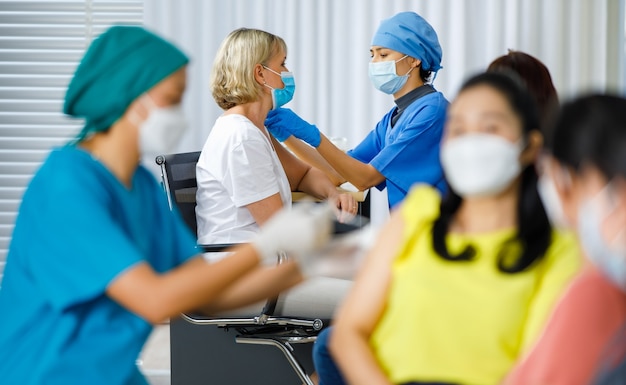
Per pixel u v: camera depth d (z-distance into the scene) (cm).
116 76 203
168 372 418
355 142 503
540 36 504
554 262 174
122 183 210
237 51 354
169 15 496
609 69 509
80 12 516
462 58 500
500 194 180
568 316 150
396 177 380
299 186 385
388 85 394
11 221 521
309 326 313
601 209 138
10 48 517
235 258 198
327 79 502
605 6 501
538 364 152
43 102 519
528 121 177
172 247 229
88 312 203
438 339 174
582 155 140
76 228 195
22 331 203
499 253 176
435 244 178
